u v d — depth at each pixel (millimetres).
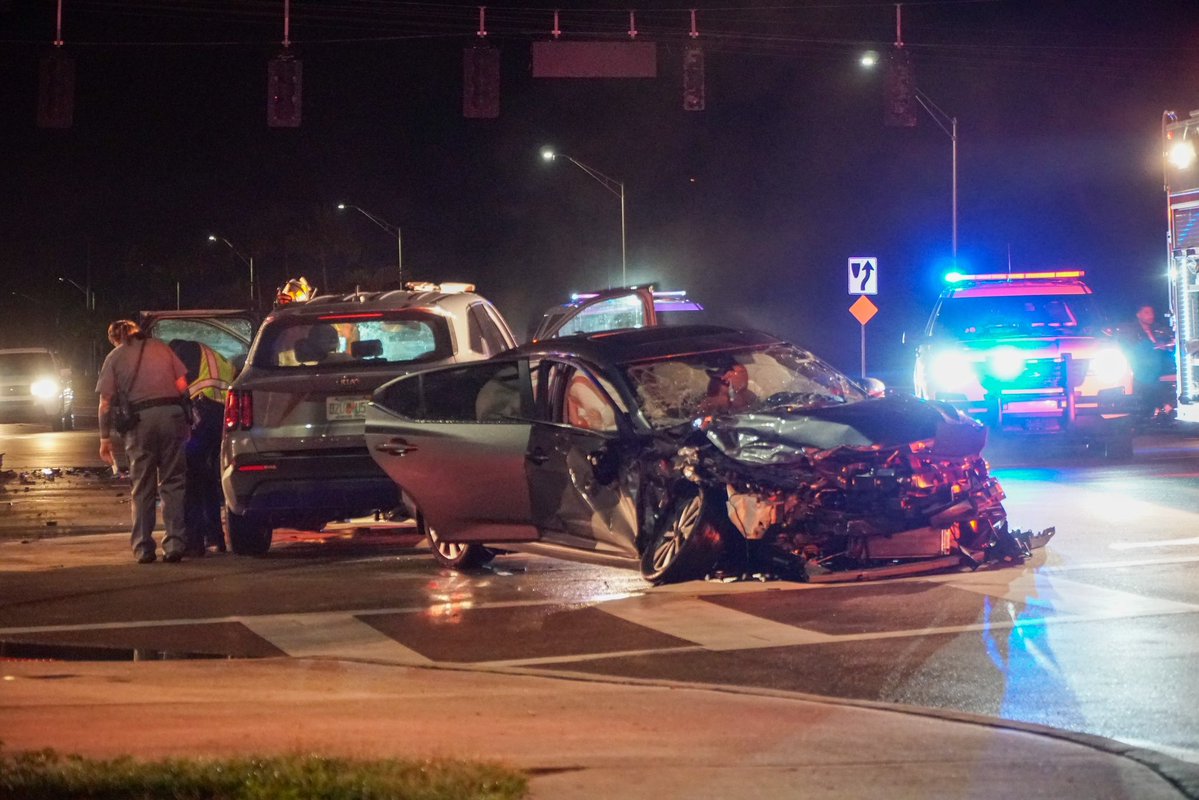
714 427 19625
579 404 21594
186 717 12914
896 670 14766
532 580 21250
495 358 21938
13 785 9992
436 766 10594
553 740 11961
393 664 15688
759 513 18953
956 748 11641
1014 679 14266
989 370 36719
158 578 22438
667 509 19719
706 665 15297
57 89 48844
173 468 24359
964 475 20281
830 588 19297
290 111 48281
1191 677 14195
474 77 47750
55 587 21562
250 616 18984
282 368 24266
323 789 9852
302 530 28562
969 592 18766
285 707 13375
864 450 19312
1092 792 10414
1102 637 16016
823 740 11914
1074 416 36438
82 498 35812
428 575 22125
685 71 49656
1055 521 25266
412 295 25500
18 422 74312
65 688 14398
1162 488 30188
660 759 11312
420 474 21766
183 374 24531
